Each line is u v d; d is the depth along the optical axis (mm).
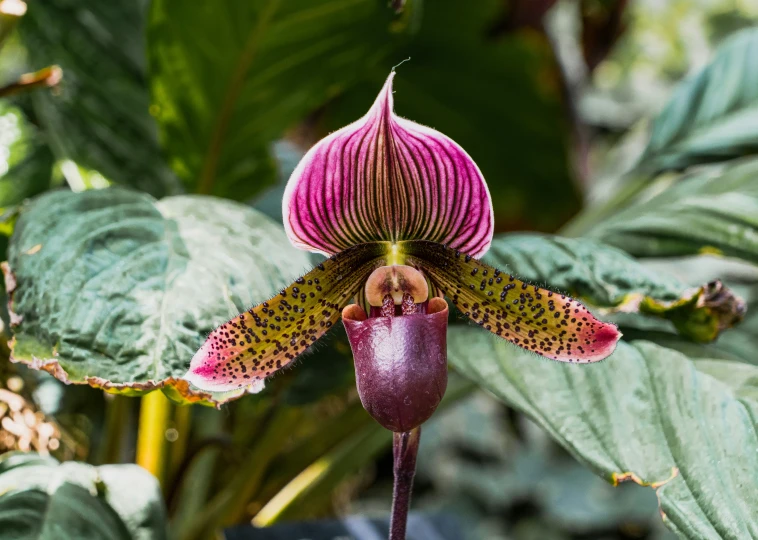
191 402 349
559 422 363
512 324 347
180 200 400
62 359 345
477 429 1046
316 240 337
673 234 441
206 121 474
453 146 330
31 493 371
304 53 464
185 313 353
